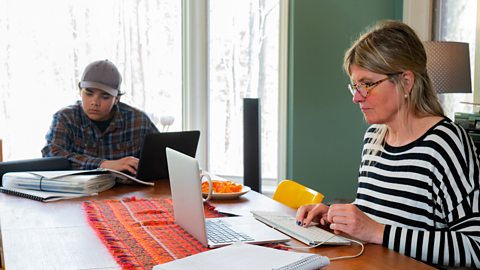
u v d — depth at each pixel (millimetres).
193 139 2719
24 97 4164
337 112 3953
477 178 1558
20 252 1509
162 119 4199
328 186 4008
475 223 1496
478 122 2740
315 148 3969
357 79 1665
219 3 4258
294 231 1642
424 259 1489
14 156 4188
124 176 2488
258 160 3816
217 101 4355
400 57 1598
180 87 4387
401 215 1663
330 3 3873
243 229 1670
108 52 4238
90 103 2961
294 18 3871
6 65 4117
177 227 1755
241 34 4246
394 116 1692
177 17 4316
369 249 1510
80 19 4180
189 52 4289
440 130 1627
